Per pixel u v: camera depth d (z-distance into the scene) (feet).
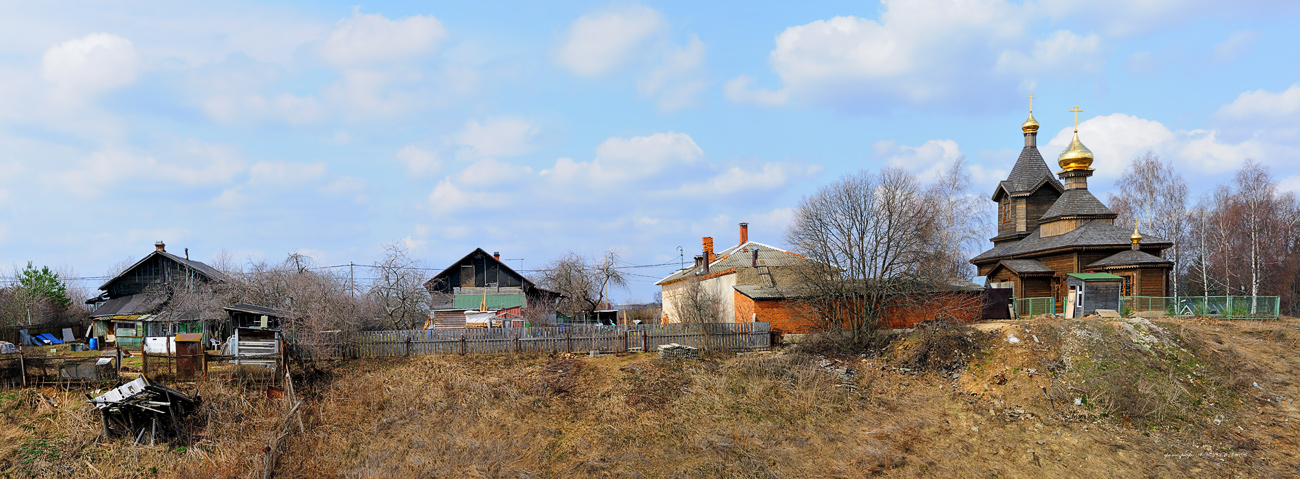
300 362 94.53
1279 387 89.81
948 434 83.35
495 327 129.70
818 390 93.35
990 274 151.43
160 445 75.46
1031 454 77.71
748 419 86.53
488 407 87.40
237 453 74.64
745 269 135.85
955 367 98.53
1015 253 150.61
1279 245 166.61
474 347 106.22
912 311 121.60
